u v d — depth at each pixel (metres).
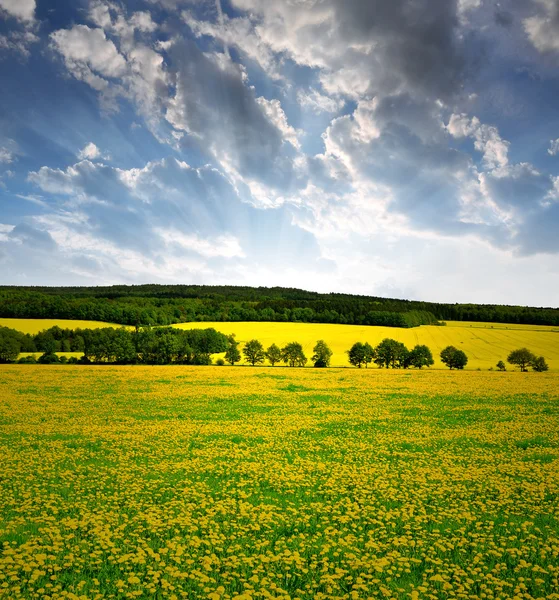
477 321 162.25
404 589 8.72
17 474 16.62
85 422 27.84
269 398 38.69
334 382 51.81
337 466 18.05
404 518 12.49
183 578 8.90
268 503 13.96
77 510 13.01
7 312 119.81
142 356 82.25
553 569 9.41
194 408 33.41
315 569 9.66
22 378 52.53
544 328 143.25
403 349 88.50
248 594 8.23
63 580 8.88
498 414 31.02
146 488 15.17
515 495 14.41
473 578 9.25
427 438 23.52
